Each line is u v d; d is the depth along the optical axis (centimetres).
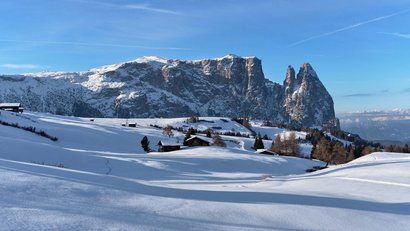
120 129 15700
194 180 3097
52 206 696
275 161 7144
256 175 4362
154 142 13612
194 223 698
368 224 844
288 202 1047
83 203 758
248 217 798
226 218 768
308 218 841
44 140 8812
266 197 1152
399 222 891
